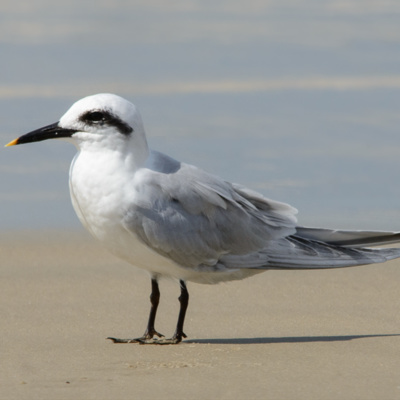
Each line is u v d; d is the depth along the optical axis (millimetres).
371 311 11680
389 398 8109
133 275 13477
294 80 28516
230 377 8750
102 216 10297
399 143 22328
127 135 10234
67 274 13469
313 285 12977
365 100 26141
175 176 10547
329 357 9508
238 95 26656
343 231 11086
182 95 26625
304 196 18500
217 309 11852
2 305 11812
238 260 10906
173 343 10250
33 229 16328
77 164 10383
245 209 11031
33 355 9625
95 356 9625
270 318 11398
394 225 16734
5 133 22281
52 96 25797
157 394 8219
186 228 10477
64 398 8109
